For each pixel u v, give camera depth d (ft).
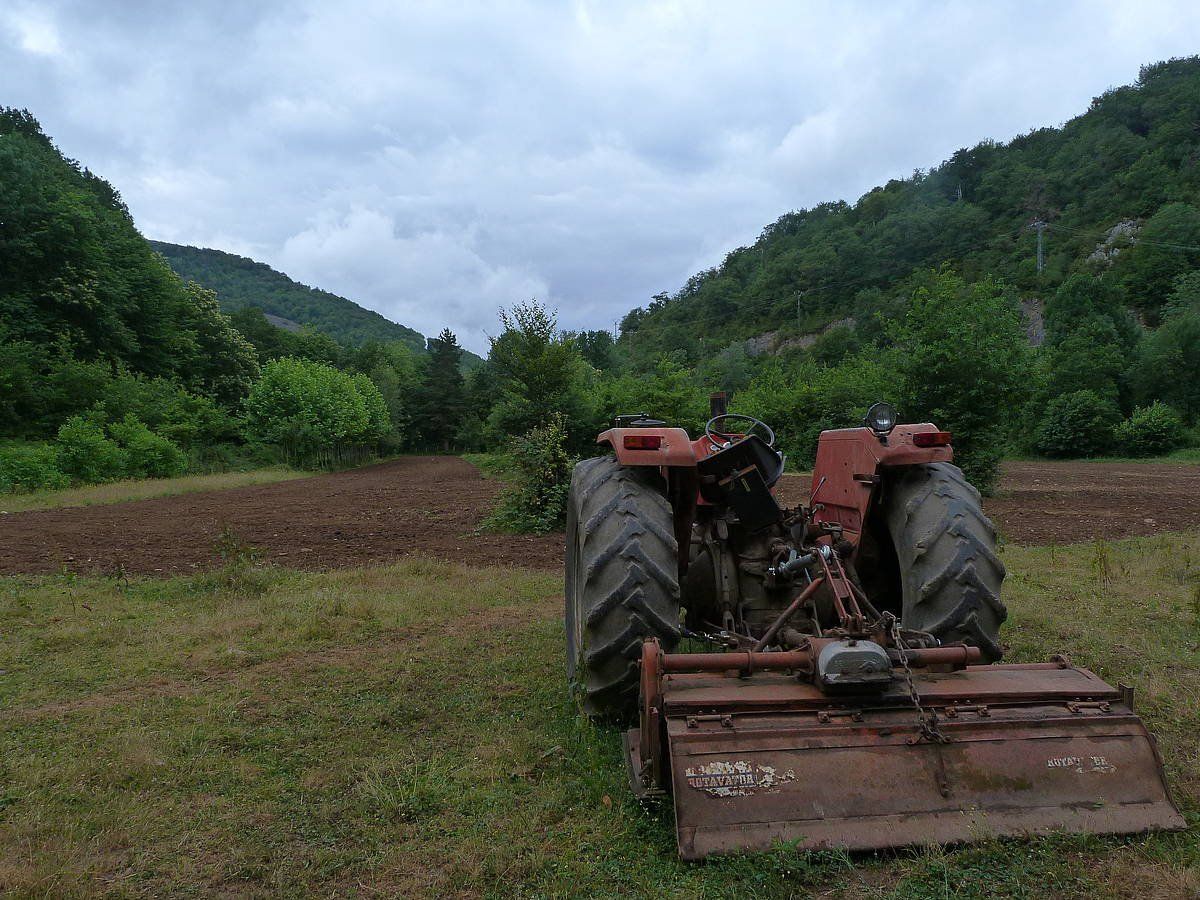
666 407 52.16
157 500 64.54
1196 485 66.69
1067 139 440.45
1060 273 317.01
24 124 166.20
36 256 123.54
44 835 9.31
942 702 9.12
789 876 7.75
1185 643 16.28
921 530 11.37
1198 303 220.84
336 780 10.73
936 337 52.06
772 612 12.53
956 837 8.10
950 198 464.65
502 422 44.78
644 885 7.93
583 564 11.37
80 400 106.93
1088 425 128.98
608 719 11.59
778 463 13.32
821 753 8.49
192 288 169.37
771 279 458.09
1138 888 7.53
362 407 157.48
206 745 12.01
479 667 15.78
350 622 19.19
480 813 9.65
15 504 58.44
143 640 17.99
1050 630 17.40
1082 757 8.71
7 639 18.16
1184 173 343.67
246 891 8.18
